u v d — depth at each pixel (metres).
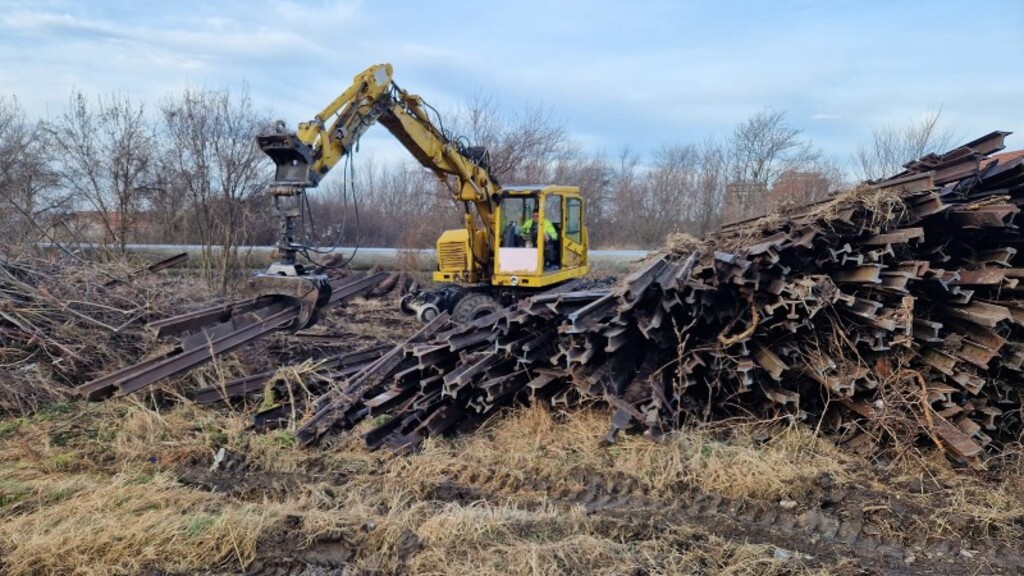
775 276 5.30
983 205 5.27
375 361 6.99
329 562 3.88
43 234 10.97
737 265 5.19
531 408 5.85
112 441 5.66
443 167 9.57
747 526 4.33
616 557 3.85
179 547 3.93
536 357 5.75
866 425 5.38
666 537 4.12
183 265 15.30
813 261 5.41
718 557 3.91
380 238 28.05
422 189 28.30
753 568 3.78
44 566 3.74
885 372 5.25
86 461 5.24
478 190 10.09
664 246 6.49
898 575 3.79
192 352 5.85
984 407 5.18
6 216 12.46
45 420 6.04
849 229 5.32
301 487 4.86
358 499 4.60
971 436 4.99
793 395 5.28
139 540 3.96
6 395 6.25
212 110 15.75
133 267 9.41
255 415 6.05
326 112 6.72
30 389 6.40
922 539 4.16
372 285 7.12
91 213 15.49
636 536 4.17
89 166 15.27
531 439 5.56
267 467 5.24
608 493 4.78
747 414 5.67
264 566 3.82
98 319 7.71
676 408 5.60
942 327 5.29
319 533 4.08
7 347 6.77
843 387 5.09
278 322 6.16
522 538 4.08
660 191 31.62
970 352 5.14
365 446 5.56
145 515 4.25
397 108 8.23
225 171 15.48
